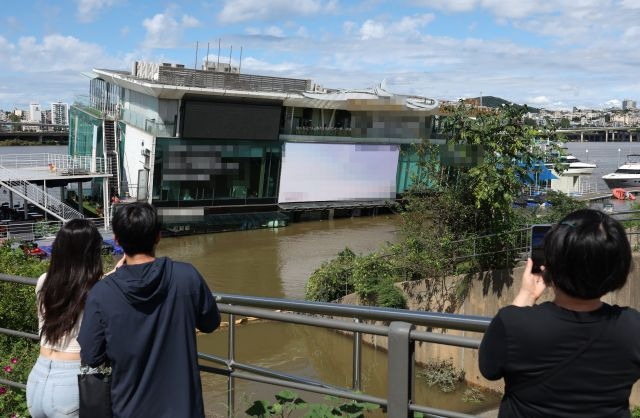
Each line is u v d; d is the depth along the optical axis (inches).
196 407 110.3
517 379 82.0
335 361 592.7
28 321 410.9
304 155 1817.2
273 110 1712.6
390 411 115.0
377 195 1947.6
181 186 1647.4
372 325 118.6
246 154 1728.6
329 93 1781.5
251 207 1766.7
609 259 77.0
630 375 78.9
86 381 110.7
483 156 644.1
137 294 107.0
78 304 127.0
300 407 142.8
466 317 106.9
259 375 141.6
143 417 106.8
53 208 1461.6
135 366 107.1
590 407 78.3
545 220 797.9
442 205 676.7
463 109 660.7
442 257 660.1
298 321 129.0
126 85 1740.9
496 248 642.2
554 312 80.7
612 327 78.8
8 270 478.0
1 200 2215.8
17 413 207.2
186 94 1576.0
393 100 1829.5
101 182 1893.5
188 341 110.2
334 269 779.4
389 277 685.9
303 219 1893.5
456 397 509.7
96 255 131.4
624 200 1939.0
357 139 1882.4
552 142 652.1
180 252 1380.4
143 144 1663.4
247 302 139.7
